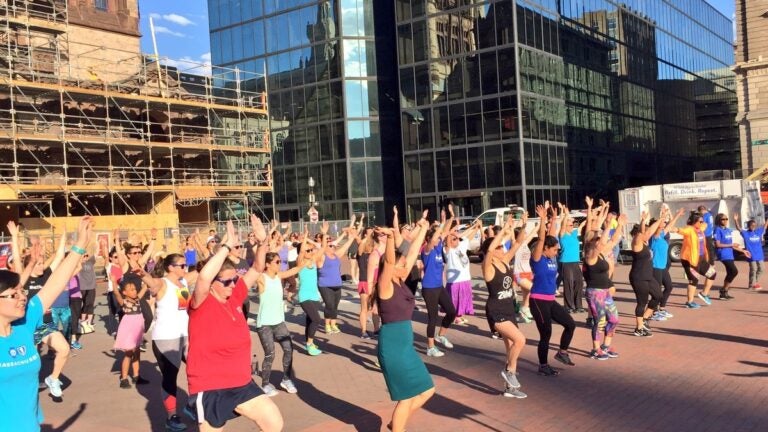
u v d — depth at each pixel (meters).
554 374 8.80
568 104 45.38
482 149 40.84
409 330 6.26
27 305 4.25
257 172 44.00
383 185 47.41
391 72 48.31
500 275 7.91
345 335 13.09
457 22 41.91
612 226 14.49
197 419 5.27
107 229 32.19
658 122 61.34
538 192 40.50
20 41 35.66
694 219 13.91
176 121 42.31
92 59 41.81
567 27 45.84
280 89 49.66
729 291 16.27
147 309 10.36
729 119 82.06
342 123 46.81
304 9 48.53
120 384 9.59
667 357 9.47
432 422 7.03
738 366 8.75
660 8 63.72
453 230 12.38
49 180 34.50
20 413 4.05
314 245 13.27
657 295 11.34
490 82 40.56
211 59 52.91
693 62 71.88
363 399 8.23
